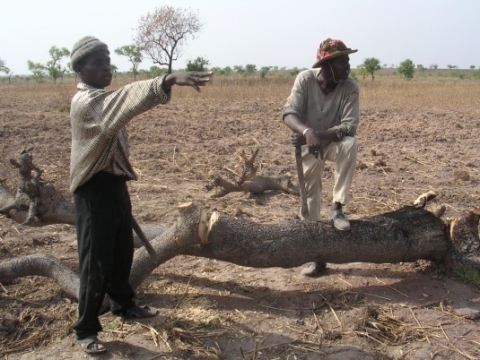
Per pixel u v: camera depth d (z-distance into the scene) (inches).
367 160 360.5
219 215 163.0
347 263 180.2
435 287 170.2
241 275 182.7
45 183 188.7
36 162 351.3
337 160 163.6
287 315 157.0
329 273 182.7
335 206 165.8
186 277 181.3
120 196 134.7
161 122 552.7
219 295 168.7
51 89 1264.8
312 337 146.5
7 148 399.9
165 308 161.0
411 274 179.9
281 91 977.5
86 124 121.8
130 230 142.9
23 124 532.4
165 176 320.8
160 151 394.3
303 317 156.1
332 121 170.2
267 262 164.9
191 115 628.1
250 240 162.2
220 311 159.2
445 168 337.7
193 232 160.2
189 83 113.5
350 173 162.6
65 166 342.6
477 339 144.3
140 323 151.9
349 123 163.8
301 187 169.2
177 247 163.0
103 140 122.2
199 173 326.0
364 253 167.2
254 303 163.6
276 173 328.8
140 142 436.1
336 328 150.3
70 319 155.0
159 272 185.0
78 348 140.9
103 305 157.9
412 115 620.4
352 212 248.2
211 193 283.0
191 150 401.7
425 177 317.1
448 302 161.9
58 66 2038.6
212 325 151.5
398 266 186.5
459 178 305.9
